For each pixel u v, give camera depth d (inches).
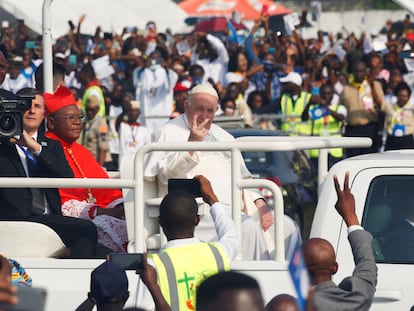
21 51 1632.6
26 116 626.2
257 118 1457.9
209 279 335.6
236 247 496.7
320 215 539.5
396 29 2338.8
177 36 1913.1
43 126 666.8
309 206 1088.2
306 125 1467.8
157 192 613.3
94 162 670.5
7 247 558.3
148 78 1635.1
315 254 455.8
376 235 535.5
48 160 601.6
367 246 474.3
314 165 1247.5
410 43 1801.2
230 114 1449.3
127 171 609.3
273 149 533.6
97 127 1477.6
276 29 872.3
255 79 1673.2
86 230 588.7
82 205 630.5
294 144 541.6
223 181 621.0
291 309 387.9
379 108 1363.2
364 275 466.6
